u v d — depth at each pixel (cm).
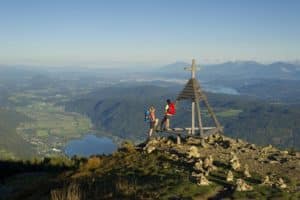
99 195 1916
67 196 1920
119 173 2203
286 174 2017
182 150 2420
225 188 1797
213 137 2747
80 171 2527
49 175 3222
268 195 1702
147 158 2377
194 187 1781
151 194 1744
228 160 2219
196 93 2614
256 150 2492
